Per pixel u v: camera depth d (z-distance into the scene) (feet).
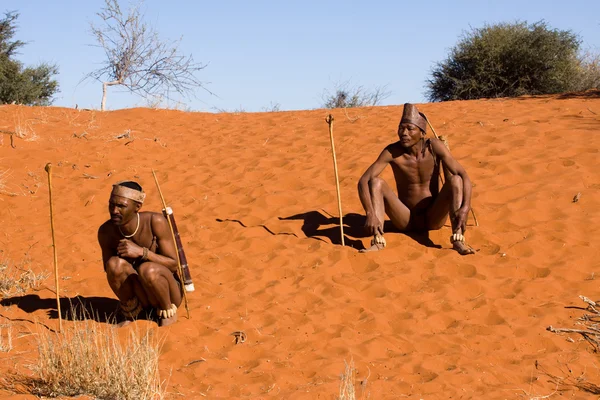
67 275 25.40
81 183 33.83
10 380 17.34
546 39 72.43
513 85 73.56
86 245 27.81
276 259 25.18
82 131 40.81
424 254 24.39
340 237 26.45
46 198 32.60
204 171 34.68
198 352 19.47
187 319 21.16
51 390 16.83
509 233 25.36
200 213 30.04
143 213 20.98
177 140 40.14
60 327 19.95
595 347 18.58
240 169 34.30
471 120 37.65
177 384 17.58
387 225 27.20
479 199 27.99
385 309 21.26
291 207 29.53
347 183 31.04
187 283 21.13
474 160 31.40
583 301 20.62
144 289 20.54
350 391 15.40
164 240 20.86
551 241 24.58
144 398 16.31
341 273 24.03
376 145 35.29
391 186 30.71
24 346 19.72
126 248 20.08
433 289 22.25
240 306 22.16
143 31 60.85
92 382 16.83
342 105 67.62
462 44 76.28
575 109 38.96
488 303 21.08
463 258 23.90
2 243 28.48
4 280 24.32
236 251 26.40
